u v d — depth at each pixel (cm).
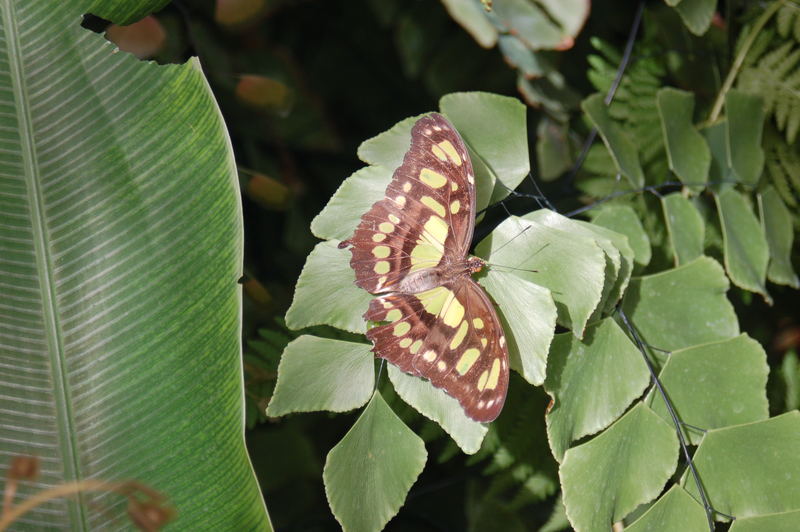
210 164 78
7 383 77
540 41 86
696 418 79
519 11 86
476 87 97
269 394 85
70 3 78
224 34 94
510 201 91
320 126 98
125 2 79
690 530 78
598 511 78
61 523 77
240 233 77
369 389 78
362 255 78
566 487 78
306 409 77
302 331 86
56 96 78
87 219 78
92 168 78
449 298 77
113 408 77
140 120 78
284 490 92
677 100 84
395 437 78
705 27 84
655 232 87
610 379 79
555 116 91
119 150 78
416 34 96
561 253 78
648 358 80
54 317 77
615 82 88
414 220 78
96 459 77
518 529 88
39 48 78
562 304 78
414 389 77
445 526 91
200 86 78
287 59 96
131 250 78
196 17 93
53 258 77
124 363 77
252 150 96
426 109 102
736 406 79
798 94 87
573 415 78
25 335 77
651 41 90
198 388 77
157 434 77
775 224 86
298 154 98
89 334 77
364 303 78
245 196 93
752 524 78
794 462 78
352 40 101
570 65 94
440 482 90
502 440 85
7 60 78
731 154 85
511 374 84
